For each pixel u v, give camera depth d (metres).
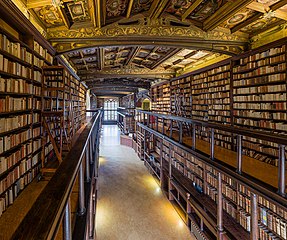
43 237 0.60
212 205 4.36
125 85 14.38
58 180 0.99
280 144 2.13
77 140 1.95
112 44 4.68
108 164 10.18
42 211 0.73
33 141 3.50
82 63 8.11
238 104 4.80
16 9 2.72
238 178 2.88
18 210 2.55
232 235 3.51
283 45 3.59
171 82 9.63
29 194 2.96
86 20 4.35
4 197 2.54
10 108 2.77
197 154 4.01
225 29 4.71
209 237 4.09
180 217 5.39
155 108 12.73
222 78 5.53
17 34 3.29
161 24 4.64
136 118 13.45
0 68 2.51
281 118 3.66
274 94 3.80
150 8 4.38
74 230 1.59
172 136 6.11
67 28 4.43
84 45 4.65
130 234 4.71
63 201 0.83
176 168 6.94
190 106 7.50
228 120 5.18
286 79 3.51
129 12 4.21
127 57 7.90
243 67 4.60
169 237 4.63
